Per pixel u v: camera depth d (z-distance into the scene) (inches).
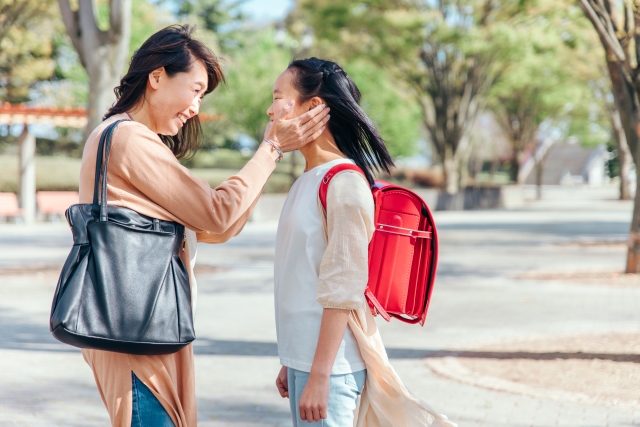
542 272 475.8
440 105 1282.0
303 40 1296.8
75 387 206.1
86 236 80.4
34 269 471.8
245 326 301.7
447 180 1371.8
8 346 261.3
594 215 1215.6
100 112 450.9
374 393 86.0
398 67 1157.7
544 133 2084.2
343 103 87.6
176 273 84.2
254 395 198.7
